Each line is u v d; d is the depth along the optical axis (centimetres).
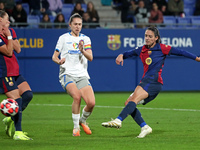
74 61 2425
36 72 5609
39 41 5572
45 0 6188
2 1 5884
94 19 5916
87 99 2386
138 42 5778
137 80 5803
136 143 2123
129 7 6372
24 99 2361
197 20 6569
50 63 5638
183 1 6738
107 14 6881
